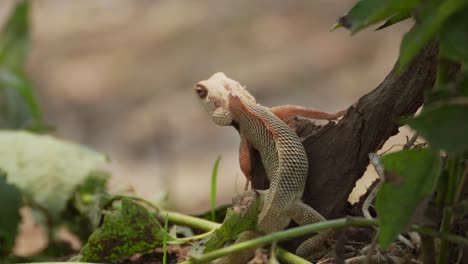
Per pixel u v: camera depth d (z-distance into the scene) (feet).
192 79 68.69
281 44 70.95
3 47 41.42
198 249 16.57
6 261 25.05
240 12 79.05
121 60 74.90
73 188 25.26
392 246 15.58
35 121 37.68
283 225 16.49
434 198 13.88
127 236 17.49
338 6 75.97
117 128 65.05
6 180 25.04
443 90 11.93
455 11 11.01
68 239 29.09
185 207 47.21
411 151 12.26
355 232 16.78
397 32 69.21
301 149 16.97
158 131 62.69
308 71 65.36
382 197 12.43
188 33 76.69
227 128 62.39
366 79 62.44
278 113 17.99
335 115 17.60
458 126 10.78
